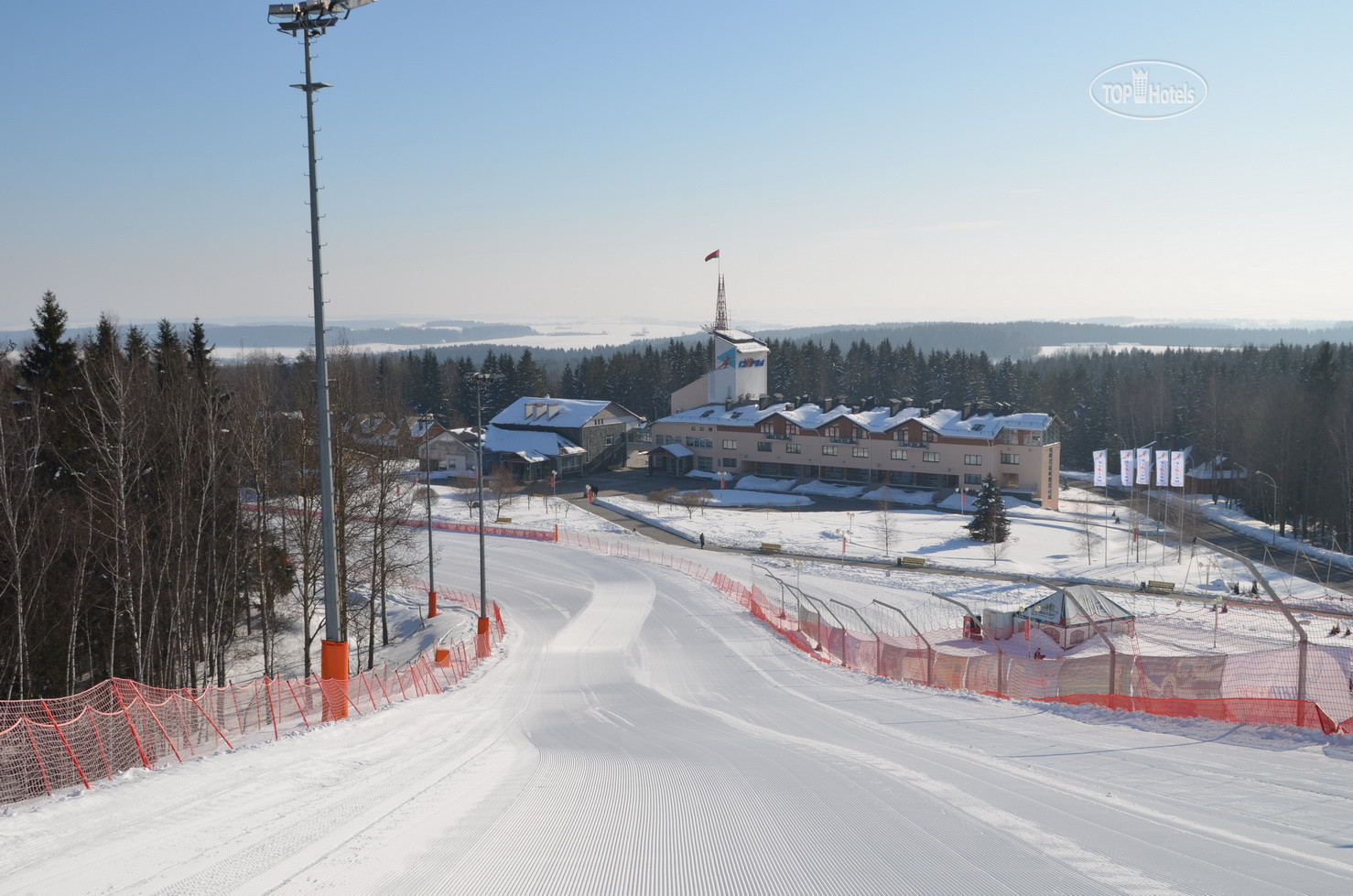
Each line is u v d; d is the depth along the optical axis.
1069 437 135.38
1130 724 16.89
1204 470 109.81
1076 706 19.17
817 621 37.88
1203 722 16.12
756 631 40.19
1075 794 10.37
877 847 8.08
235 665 41.97
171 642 31.20
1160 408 131.12
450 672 32.22
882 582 57.41
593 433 113.38
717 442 110.94
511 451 105.00
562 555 66.00
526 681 29.36
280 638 47.09
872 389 155.62
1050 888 6.77
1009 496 92.88
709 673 30.58
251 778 12.41
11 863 8.23
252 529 38.38
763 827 8.94
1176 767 12.20
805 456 104.88
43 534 29.59
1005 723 17.77
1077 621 38.66
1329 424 77.88
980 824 8.90
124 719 16.89
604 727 19.19
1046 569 62.28
